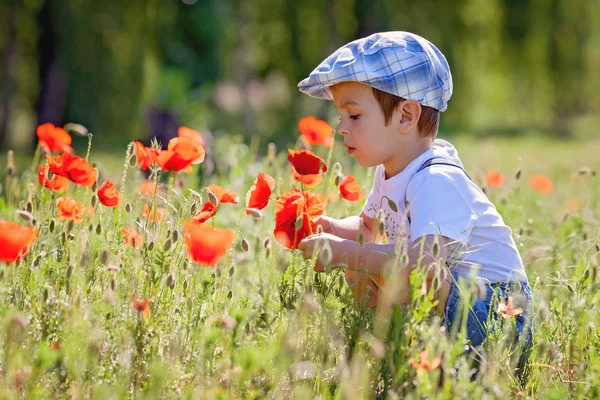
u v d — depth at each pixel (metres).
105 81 16.72
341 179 3.87
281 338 2.65
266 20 24.17
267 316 2.92
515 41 26.22
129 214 3.53
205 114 14.98
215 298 3.09
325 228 3.62
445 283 3.02
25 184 4.91
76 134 17.59
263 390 2.68
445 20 21.86
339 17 22.88
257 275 3.79
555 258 3.89
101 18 16.59
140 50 17.14
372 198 3.59
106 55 16.72
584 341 2.92
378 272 3.05
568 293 3.49
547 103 29.02
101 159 14.56
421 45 3.34
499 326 2.85
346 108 3.36
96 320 2.59
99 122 17.06
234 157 6.11
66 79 16.75
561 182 8.80
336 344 2.79
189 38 27.59
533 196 5.96
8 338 2.41
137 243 3.22
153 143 3.23
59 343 2.65
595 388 2.70
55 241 3.29
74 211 3.15
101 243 3.15
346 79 3.26
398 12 21.58
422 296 2.65
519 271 3.22
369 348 2.72
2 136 18.45
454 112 23.31
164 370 2.47
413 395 2.49
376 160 3.37
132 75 17.00
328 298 2.86
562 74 27.09
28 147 18.20
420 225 3.09
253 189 3.05
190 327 2.91
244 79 27.02
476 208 3.17
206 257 2.57
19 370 2.51
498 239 3.21
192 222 2.68
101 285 3.06
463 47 22.53
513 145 20.36
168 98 12.89
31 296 2.83
